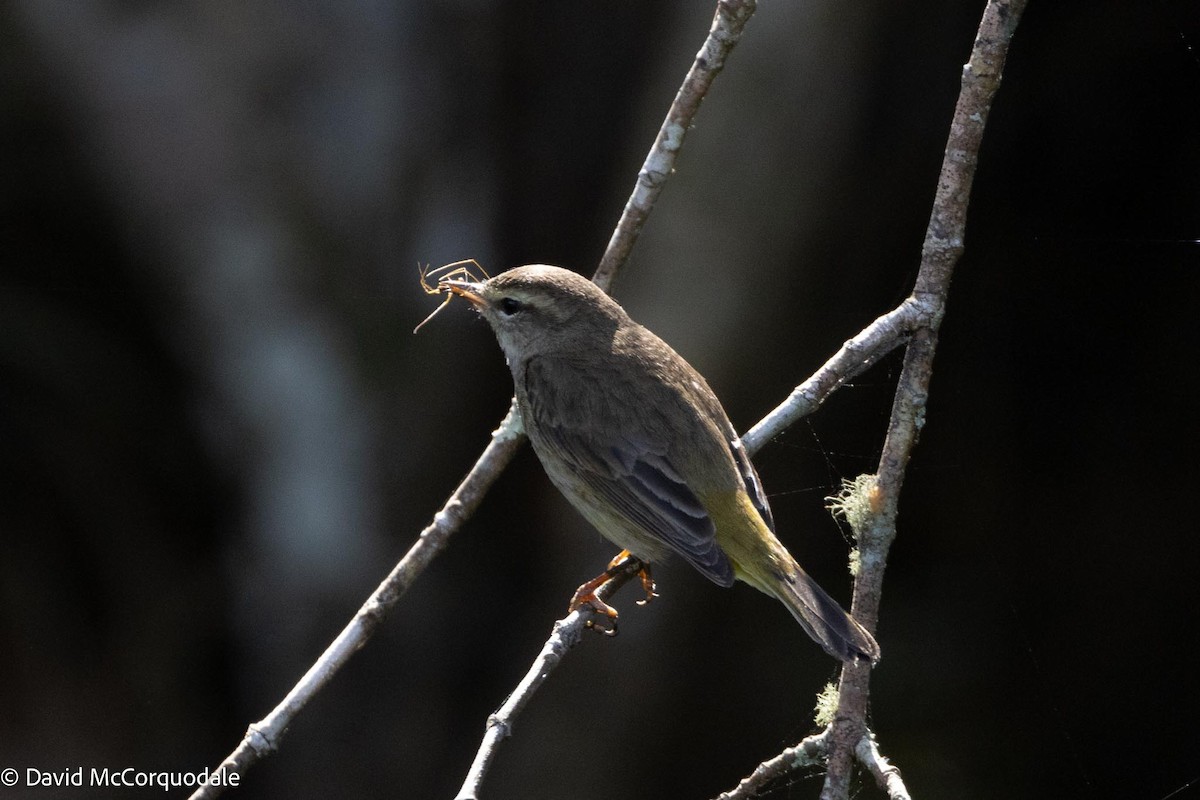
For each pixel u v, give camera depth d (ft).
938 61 39.83
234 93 38.88
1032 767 48.60
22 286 41.65
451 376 41.63
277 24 38.75
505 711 19.25
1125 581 51.08
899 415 21.18
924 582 52.01
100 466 44.09
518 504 43.45
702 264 39.32
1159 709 49.44
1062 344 50.60
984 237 49.16
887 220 41.57
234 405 41.37
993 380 51.08
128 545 44.78
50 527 44.70
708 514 24.61
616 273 24.14
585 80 41.63
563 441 25.94
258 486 41.98
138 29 38.11
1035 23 45.09
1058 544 51.93
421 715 42.73
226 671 44.52
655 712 42.98
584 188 42.27
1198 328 49.60
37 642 44.52
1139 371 50.72
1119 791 48.06
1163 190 47.57
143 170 39.09
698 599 42.98
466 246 41.37
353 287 40.68
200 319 40.73
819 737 20.34
